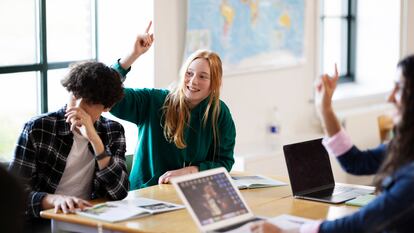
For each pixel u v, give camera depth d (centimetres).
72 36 426
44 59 409
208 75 335
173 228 250
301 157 311
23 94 402
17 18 393
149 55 435
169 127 336
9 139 397
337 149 233
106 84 286
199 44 463
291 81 563
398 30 668
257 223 228
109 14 440
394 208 195
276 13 532
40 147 294
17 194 142
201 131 343
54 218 267
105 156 295
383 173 205
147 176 345
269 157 494
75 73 286
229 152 355
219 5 476
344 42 685
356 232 203
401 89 202
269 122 540
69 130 299
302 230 216
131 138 440
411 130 200
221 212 244
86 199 303
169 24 444
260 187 323
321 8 639
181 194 238
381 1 675
